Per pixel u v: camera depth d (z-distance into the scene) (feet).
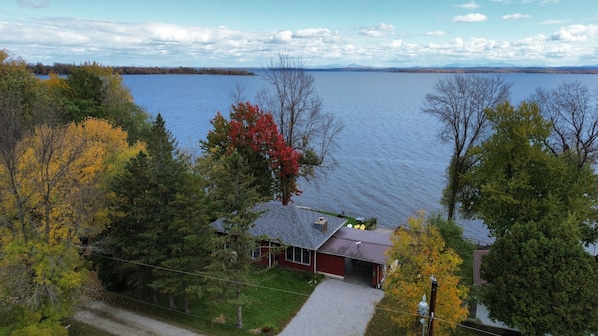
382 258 90.63
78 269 75.87
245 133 124.47
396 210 169.48
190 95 574.15
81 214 68.85
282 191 131.85
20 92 126.00
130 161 81.66
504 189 96.27
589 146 107.45
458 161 119.75
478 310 75.82
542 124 97.66
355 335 72.33
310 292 89.15
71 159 67.31
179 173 75.72
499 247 71.61
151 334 70.18
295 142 151.43
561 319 62.80
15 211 65.26
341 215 149.89
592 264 66.18
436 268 62.80
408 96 639.76
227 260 71.41
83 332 69.82
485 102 119.03
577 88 144.77
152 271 73.36
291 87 143.02
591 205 94.12
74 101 157.99
